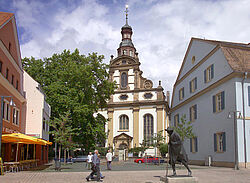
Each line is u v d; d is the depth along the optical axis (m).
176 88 40.62
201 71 31.56
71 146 26.53
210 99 28.69
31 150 33.66
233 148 23.55
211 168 23.64
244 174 17.36
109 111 63.66
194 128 32.53
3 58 23.84
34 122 32.88
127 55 65.69
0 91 22.89
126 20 74.44
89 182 13.91
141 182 13.29
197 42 33.25
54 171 21.78
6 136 19.92
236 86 23.81
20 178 15.48
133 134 61.22
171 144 13.00
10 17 25.30
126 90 64.00
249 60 25.44
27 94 33.28
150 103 61.56
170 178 12.20
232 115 23.97
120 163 37.59
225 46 26.77
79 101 40.97
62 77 41.75
